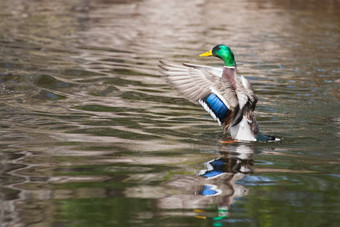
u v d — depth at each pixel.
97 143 9.39
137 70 16.08
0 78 14.18
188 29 24.84
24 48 18.58
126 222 6.14
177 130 10.46
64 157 8.53
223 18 28.92
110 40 21.25
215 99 8.75
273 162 8.59
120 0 34.91
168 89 13.97
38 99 12.48
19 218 6.21
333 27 26.91
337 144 9.78
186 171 8.01
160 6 32.94
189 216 6.33
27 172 7.78
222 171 8.05
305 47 21.39
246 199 6.94
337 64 18.28
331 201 6.91
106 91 13.49
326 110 12.52
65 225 6.04
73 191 7.07
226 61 9.74
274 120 11.52
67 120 10.87
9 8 29.31
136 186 7.31
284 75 16.41
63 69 15.63
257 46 21.31
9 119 10.79
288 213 6.46
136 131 10.27
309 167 8.37
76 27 24.09
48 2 32.88
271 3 36.31
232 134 9.88
